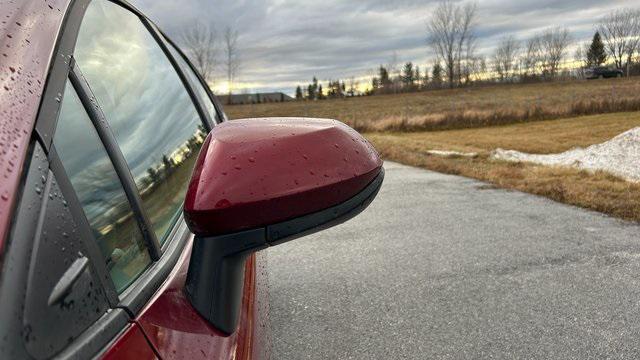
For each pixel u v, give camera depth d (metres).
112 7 1.38
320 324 2.67
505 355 2.34
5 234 0.48
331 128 0.83
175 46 2.23
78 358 0.51
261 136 0.78
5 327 0.44
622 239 4.09
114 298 0.65
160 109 1.46
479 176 7.43
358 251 3.94
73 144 0.77
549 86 76.25
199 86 2.23
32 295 0.48
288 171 0.72
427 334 2.55
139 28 1.65
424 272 3.43
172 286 0.82
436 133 23.36
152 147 1.24
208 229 0.69
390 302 2.94
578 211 5.12
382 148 11.85
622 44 96.12
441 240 4.20
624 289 3.06
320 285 3.23
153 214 1.02
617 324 2.62
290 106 71.31
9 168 0.53
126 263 0.78
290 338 2.52
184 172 1.42
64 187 0.62
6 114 0.57
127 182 0.92
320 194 0.72
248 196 0.69
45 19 0.78
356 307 2.88
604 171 7.28
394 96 88.12
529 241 4.10
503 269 3.45
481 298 2.97
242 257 0.79
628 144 9.39
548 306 2.85
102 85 1.07
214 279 0.80
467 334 2.54
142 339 0.64
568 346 2.41
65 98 0.79
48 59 0.72
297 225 0.73
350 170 0.76
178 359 0.67
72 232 0.59
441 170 8.42
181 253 1.01
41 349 0.47
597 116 24.69
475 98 62.78
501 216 4.98
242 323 0.99
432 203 5.71
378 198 6.08
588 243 4.00
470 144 17.53
